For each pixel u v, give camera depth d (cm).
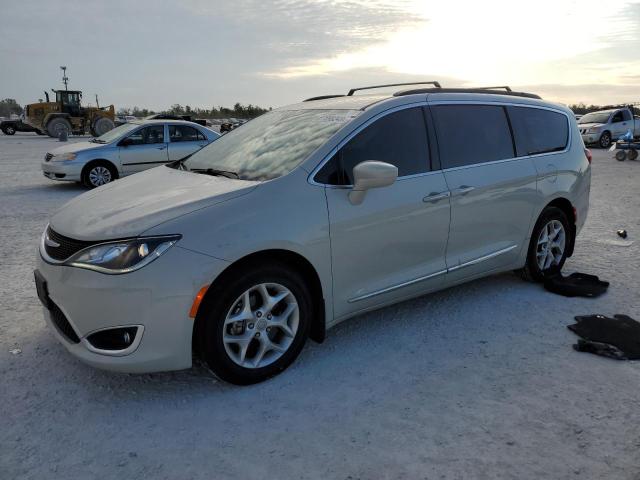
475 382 330
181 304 293
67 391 320
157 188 360
